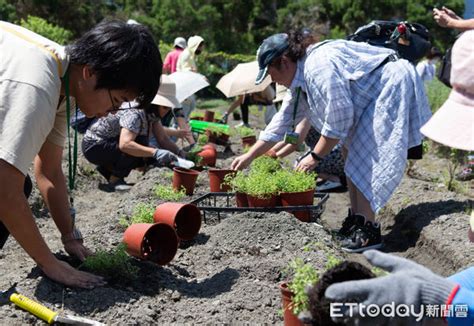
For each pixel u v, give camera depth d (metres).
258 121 15.56
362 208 5.06
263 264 3.92
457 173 8.35
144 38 3.11
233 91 10.52
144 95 3.22
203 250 4.39
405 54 5.20
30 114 2.89
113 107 3.26
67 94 3.13
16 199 3.01
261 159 5.88
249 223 4.62
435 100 11.20
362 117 4.94
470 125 1.99
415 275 1.98
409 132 5.05
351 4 31.22
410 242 5.36
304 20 31.19
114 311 3.24
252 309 3.41
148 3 30.80
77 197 6.80
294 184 4.97
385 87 4.88
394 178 4.84
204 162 7.57
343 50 4.86
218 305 3.44
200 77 8.69
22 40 3.04
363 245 4.98
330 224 5.96
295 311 2.71
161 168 6.55
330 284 2.18
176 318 3.32
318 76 4.72
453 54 2.07
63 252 3.90
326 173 7.27
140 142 6.70
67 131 3.43
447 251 4.64
